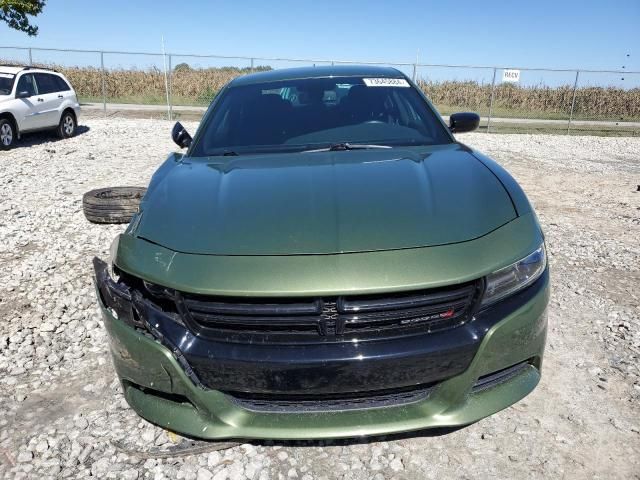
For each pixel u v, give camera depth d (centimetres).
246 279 191
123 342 212
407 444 236
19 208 648
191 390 201
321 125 329
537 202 707
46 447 238
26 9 1762
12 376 295
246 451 234
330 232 205
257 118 337
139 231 229
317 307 188
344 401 202
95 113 1920
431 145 311
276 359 189
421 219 213
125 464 228
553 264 452
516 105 2641
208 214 226
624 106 2577
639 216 630
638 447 231
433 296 192
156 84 2522
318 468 224
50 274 438
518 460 225
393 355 189
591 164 1084
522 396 215
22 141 1204
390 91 357
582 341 319
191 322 198
